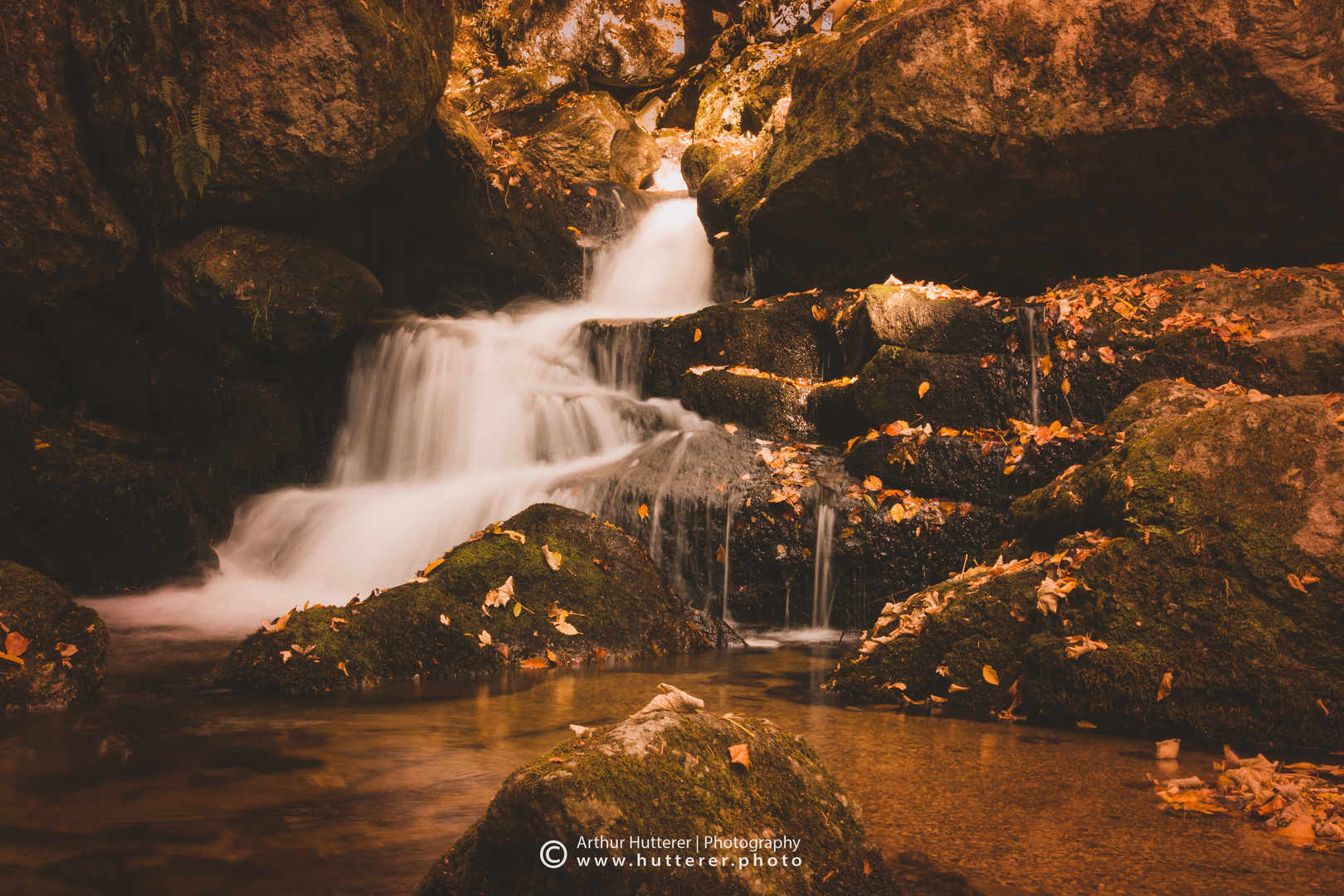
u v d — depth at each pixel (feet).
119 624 22.56
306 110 28.43
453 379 33.12
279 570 28.58
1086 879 8.63
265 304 30.14
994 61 28.09
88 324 31.78
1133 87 26.48
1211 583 14.46
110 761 12.08
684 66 65.36
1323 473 14.66
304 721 14.15
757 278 36.58
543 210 41.47
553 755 7.68
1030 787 11.29
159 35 24.90
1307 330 22.18
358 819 10.03
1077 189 28.32
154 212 28.68
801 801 8.05
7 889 8.26
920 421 25.36
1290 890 8.41
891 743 13.28
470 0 63.77
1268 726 13.33
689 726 8.07
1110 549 15.35
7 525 24.70
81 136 26.50
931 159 29.22
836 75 31.63
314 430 34.71
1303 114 24.70
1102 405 23.54
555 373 34.01
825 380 30.37
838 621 23.80
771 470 25.90
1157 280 25.46
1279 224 26.89
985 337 25.34
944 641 15.98
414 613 17.95
